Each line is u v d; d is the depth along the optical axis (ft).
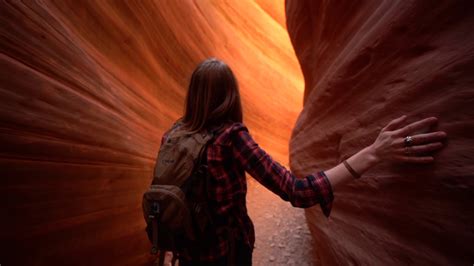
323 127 7.29
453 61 2.98
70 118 5.29
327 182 2.89
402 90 3.77
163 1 14.17
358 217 5.15
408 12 3.72
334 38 6.86
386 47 4.20
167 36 14.62
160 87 13.66
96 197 5.96
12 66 4.06
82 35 8.14
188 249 3.22
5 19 4.17
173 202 2.93
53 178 4.63
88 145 5.78
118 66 10.02
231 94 3.29
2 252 3.66
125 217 7.34
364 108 4.88
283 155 24.52
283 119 26.81
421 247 3.40
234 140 3.05
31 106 4.27
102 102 7.01
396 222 3.88
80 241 5.34
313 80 9.32
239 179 3.14
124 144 7.68
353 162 3.00
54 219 4.61
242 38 26.63
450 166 2.84
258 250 11.37
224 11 25.41
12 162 3.82
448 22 3.15
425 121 3.02
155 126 11.78
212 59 3.37
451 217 2.88
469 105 2.72
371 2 5.07
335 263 6.45
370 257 4.61
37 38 4.85
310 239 11.74
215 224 3.11
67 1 7.70
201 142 3.03
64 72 5.50
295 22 10.19
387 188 4.03
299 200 2.85
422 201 3.31
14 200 3.84
